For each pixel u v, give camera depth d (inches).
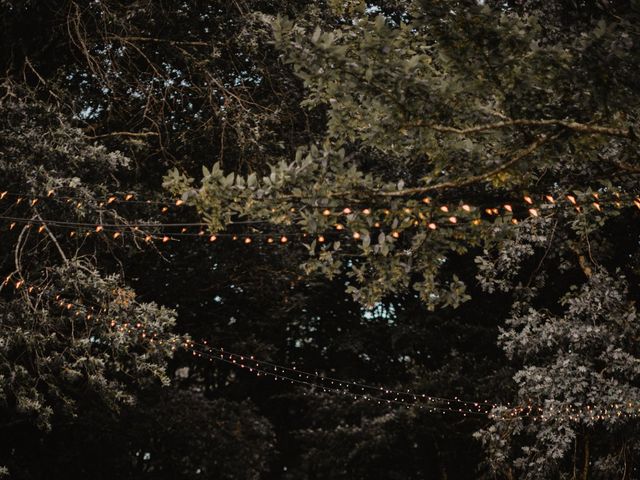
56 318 494.6
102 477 701.9
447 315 818.2
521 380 658.8
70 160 503.5
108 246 519.8
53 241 495.5
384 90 268.8
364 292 318.0
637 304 613.9
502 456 582.2
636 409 502.0
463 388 739.4
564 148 278.8
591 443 615.5
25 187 477.1
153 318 503.5
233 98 610.5
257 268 689.0
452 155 288.2
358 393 847.1
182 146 617.6
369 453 777.6
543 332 538.3
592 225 342.3
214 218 293.9
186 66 623.5
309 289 831.7
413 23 267.0
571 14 356.8
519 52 263.4
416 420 756.6
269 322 793.6
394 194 291.7
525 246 494.3
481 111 280.8
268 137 612.1
